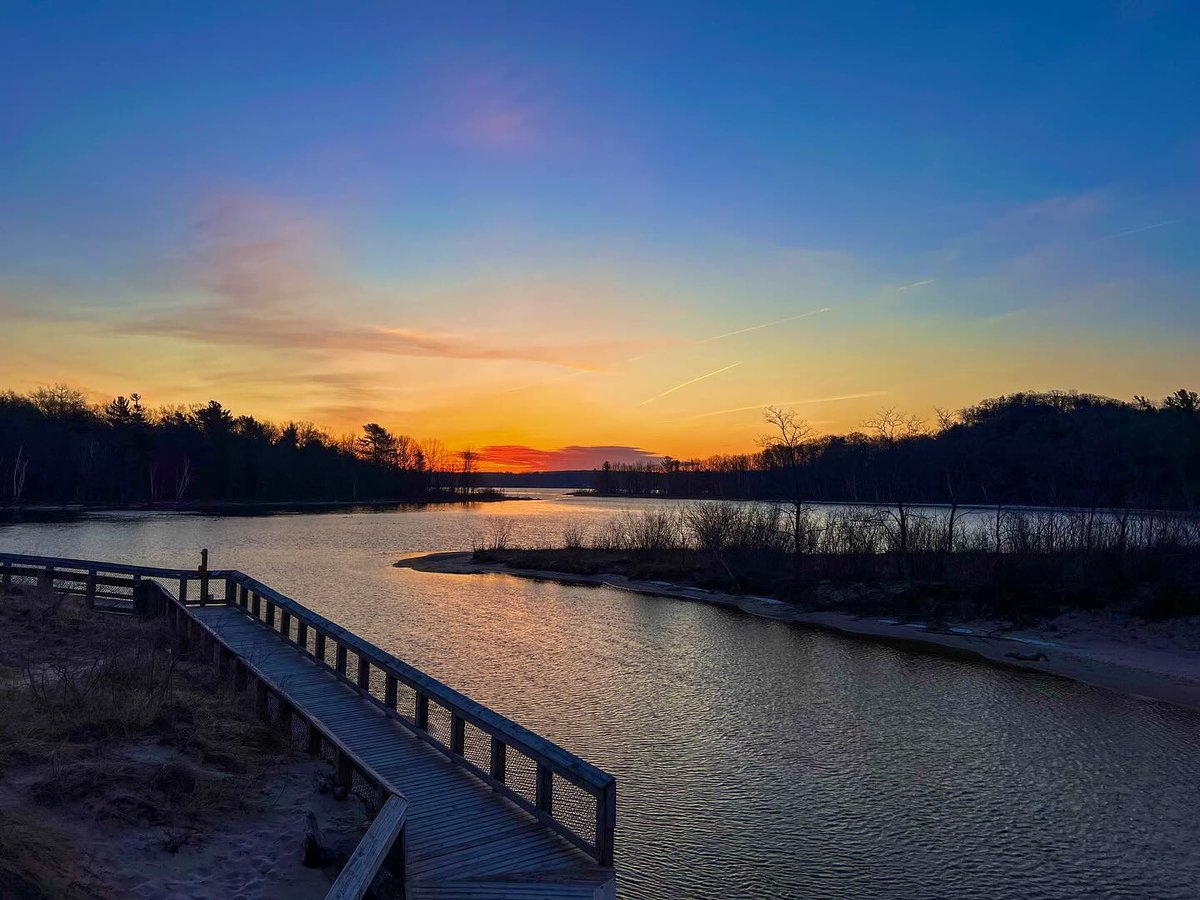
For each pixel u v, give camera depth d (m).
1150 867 10.35
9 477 94.88
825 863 10.46
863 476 73.88
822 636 26.38
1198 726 16.48
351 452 160.25
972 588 29.47
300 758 9.46
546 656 22.61
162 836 6.75
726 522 42.44
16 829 5.74
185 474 111.56
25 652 12.12
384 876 6.14
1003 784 13.23
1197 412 51.50
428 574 42.47
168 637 14.91
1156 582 27.12
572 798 12.38
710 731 15.94
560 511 132.62
